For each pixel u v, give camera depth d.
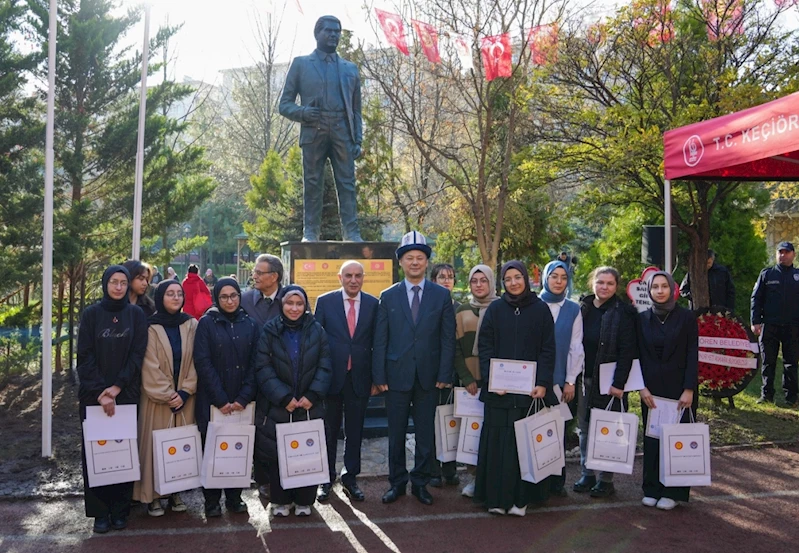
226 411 4.66
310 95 7.97
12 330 9.63
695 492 5.31
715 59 9.80
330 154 8.17
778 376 10.30
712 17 9.88
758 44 9.93
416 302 5.11
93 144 10.45
